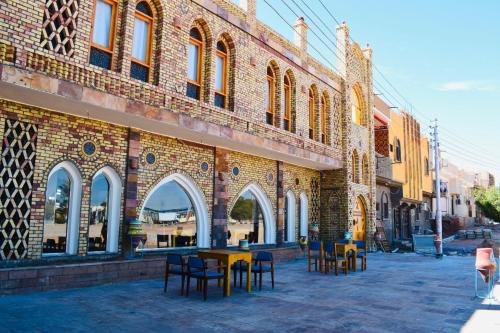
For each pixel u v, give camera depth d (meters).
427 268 15.50
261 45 15.59
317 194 20.61
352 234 20.33
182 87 11.95
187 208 13.53
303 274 13.38
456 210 51.69
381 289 10.71
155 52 11.50
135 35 11.27
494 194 51.19
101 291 9.38
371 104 23.91
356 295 9.84
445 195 46.12
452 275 13.52
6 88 8.27
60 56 9.04
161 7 11.56
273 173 17.22
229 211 14.80
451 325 7.21
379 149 26.52
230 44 14.24
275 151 15.33
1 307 7.49
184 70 12.10
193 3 12.64
